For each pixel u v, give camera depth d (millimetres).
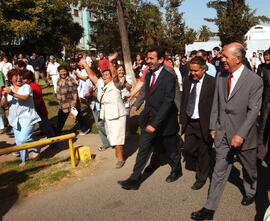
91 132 7223
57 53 34469
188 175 4367
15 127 4863
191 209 3426
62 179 4387
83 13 51062
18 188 4129
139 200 3689
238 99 2922
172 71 3830
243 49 2891
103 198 3785
